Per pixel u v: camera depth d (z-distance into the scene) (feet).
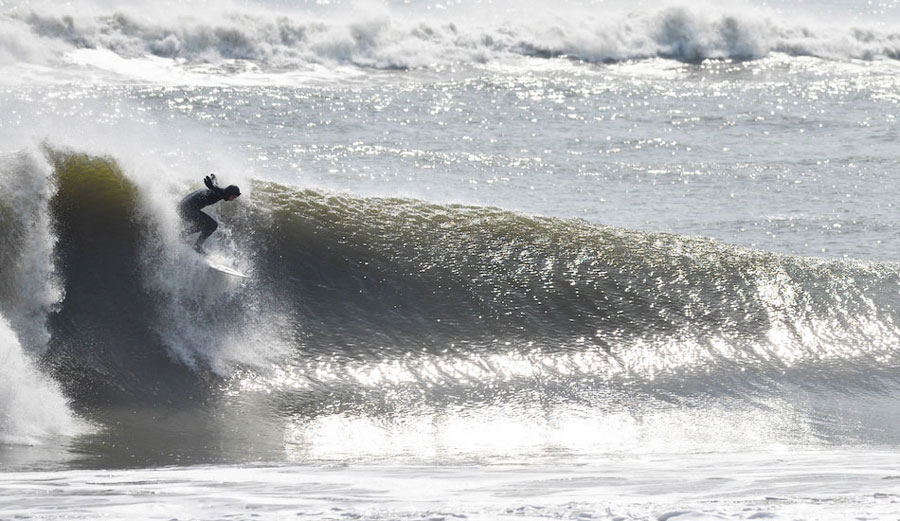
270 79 331.98
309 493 63.87
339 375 131.95
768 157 265.54
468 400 128.16
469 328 145.28
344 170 231.30
